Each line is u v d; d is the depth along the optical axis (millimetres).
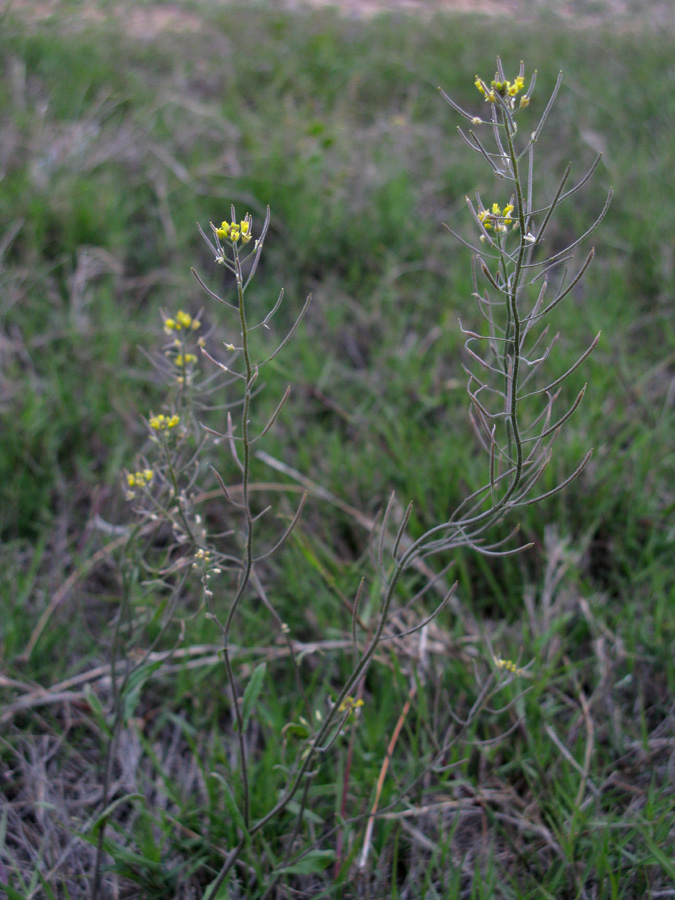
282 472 2549
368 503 2488
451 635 2061
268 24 6727
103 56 5371
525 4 8898
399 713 1918
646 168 4312
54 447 2631
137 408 2764
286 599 2232
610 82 5617
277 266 3541
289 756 1771
